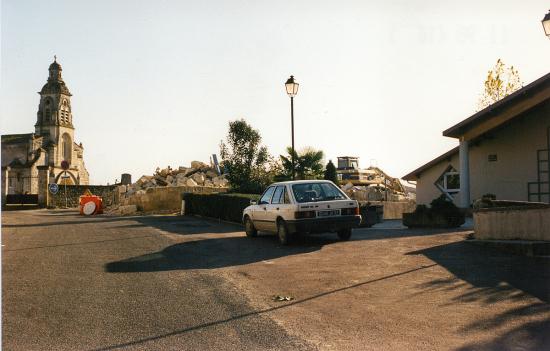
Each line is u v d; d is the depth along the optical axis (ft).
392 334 16.81
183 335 17.16
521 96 56.18
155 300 21.99
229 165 93.50
